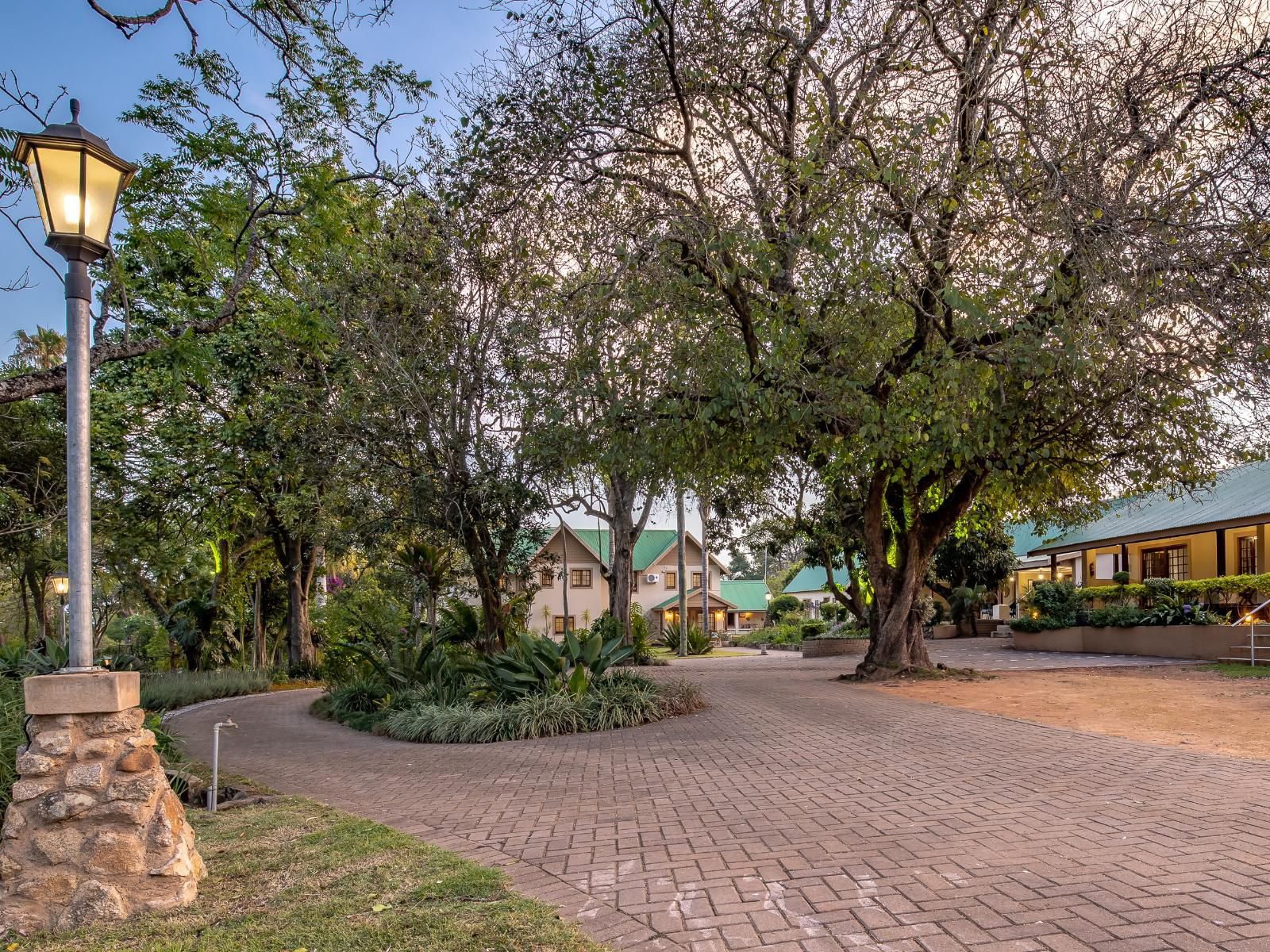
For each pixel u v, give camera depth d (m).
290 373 15.45
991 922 3.49
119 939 3.64
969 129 9.77
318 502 19.33
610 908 3.81
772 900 3.84
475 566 14.09
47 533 17.52
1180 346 9.32
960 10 9.16
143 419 18.83
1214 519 20.97
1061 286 8.48
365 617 18.67
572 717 10.12
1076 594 24.44
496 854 4.80
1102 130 8.62
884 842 4.75
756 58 10.40
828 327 10.45
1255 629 17.56
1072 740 8.14
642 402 11.22
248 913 3.88
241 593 28.48
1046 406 11.38
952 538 30.80
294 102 8.71
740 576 89.81
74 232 4.41
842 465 13.86
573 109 10.33
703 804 5.87
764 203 9.80
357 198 10.38
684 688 11.82
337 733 11.85
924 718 9.88
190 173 8.66
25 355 19.70
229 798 6.74
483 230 11.43
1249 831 4.77
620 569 26.45
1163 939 3.27
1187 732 8.58
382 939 3.44
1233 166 8.20
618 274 9.91
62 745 4.12
